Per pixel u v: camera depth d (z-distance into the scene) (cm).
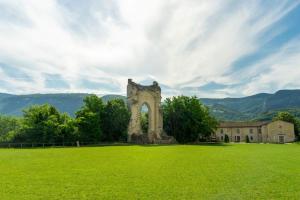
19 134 7825
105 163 2884
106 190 1588
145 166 2634
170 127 10100
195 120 9550
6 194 1492
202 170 2350
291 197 1424
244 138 13588
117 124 9125
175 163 2881
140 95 9588
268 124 12850
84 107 8638
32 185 1723
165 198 1416
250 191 1556
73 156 3772
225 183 1777
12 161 3109
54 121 7962
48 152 4631
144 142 8656
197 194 1494
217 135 13975
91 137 8038
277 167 2542
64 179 1922
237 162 2980
